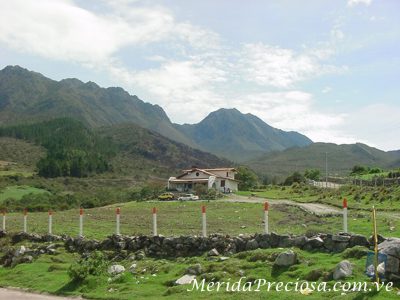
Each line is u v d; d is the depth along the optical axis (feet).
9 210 207.51
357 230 87.97
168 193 256.32
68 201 250.57
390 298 38.11
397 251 42.96
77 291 55.01
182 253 67.05
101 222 133.90
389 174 251.39
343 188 218.59
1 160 508.94
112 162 575.38
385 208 136.46
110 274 59.06
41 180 391.04
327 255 52.39
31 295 55.36
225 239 64.54
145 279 56.08
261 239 60.34
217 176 310.45
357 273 44.68
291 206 179.93
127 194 297.94
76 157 482.28
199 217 144.56
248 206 186.39
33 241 87.10
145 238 71.77
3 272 71.20
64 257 74.90
